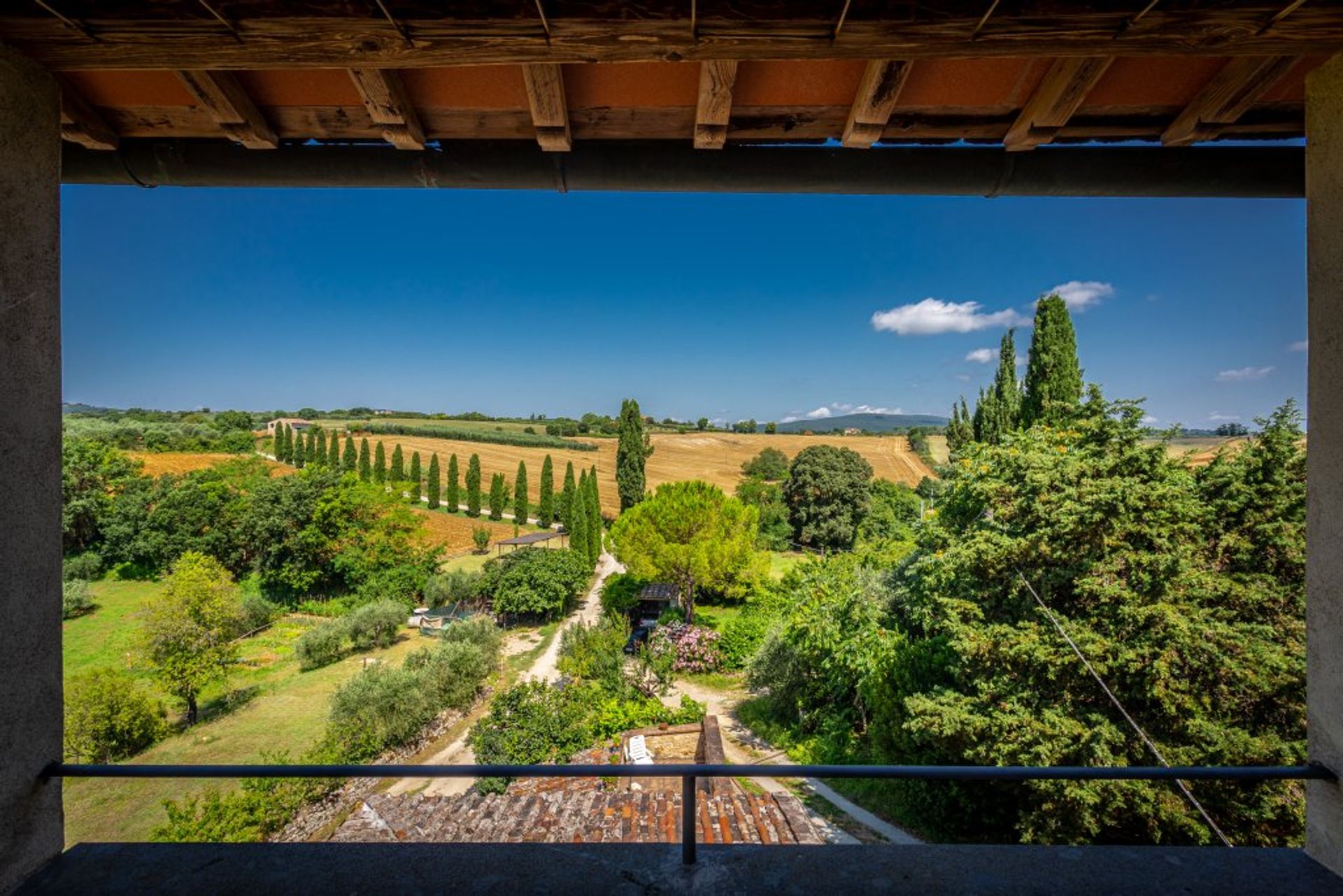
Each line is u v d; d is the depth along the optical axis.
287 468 46.03
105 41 1.52
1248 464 7.19
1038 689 6.66
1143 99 1.85
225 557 29.03
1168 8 1.43
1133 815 6.17
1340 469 1.58
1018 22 1.46
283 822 8.90
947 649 8.28
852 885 1.55
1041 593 7.14
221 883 1.56
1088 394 8.60
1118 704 6.01
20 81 1.55
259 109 1.92
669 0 1.45
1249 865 1.62
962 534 8.73
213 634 14.99
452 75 1.77
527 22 1.48
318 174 2.13
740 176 2.10
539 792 7.52
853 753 10.45
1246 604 6.48
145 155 2.08
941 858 1.65
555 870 1.61
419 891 1.54
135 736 12.97
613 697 13.37
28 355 1.55
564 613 24.28
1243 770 1.52
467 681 14.37
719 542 19.38
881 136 1.96
